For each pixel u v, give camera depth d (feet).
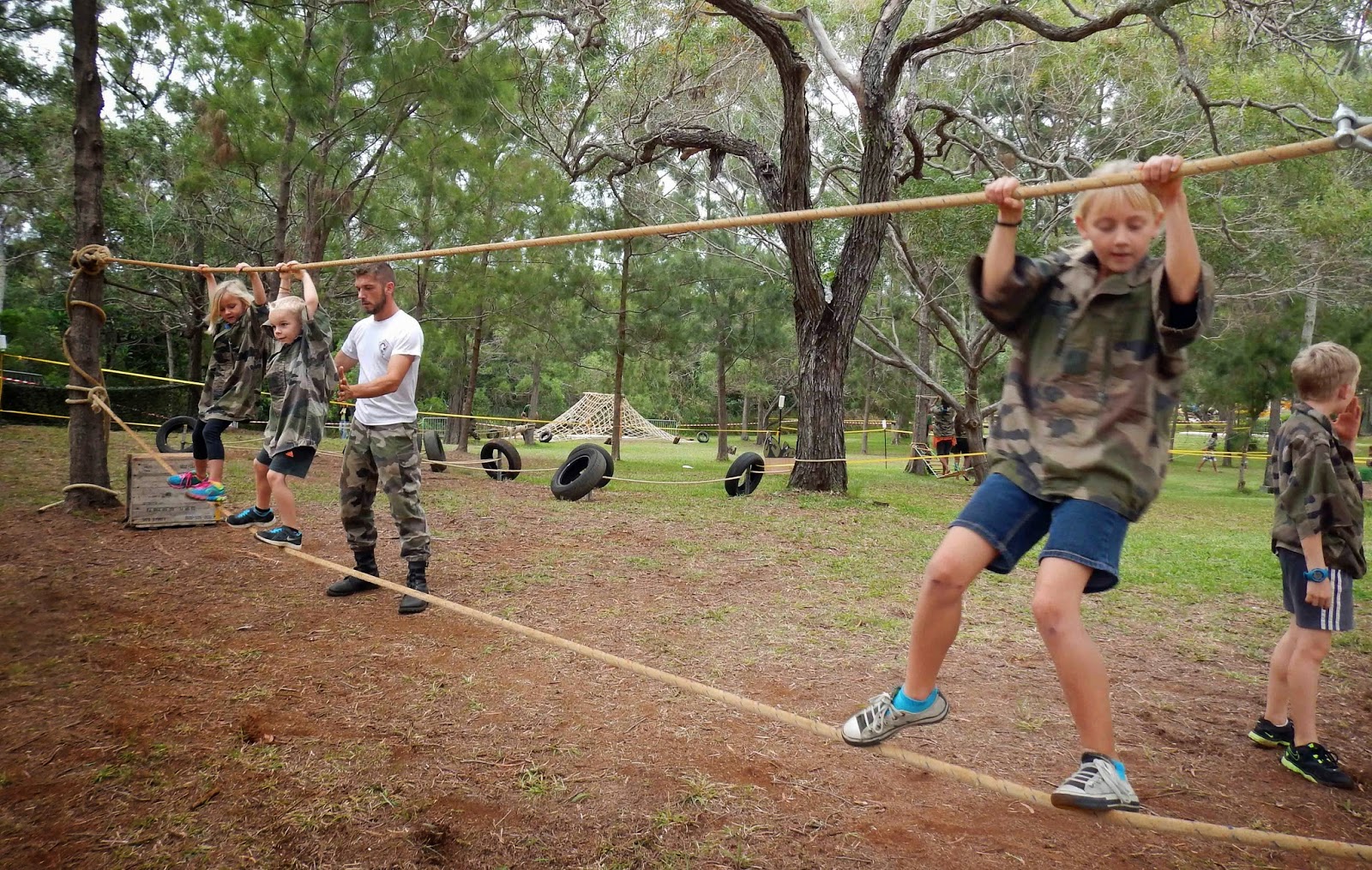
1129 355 7.48
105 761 10.48
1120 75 53.62
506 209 60.49
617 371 77.97
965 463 67.77
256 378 22.20
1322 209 52.44
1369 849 6.98
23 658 13.76
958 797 10.52
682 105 52.19
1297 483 11.44
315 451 17.95
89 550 20.92
